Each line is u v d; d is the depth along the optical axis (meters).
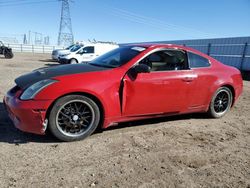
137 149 3.79
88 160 3.40
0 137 3.94
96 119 4.04
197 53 5.13
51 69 4.33
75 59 19.66
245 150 4.00
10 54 24.84
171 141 4.16
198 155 3.71
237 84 5.66
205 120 5.40
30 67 16.14
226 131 4.80
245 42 18.80
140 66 4.18
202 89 5.05
